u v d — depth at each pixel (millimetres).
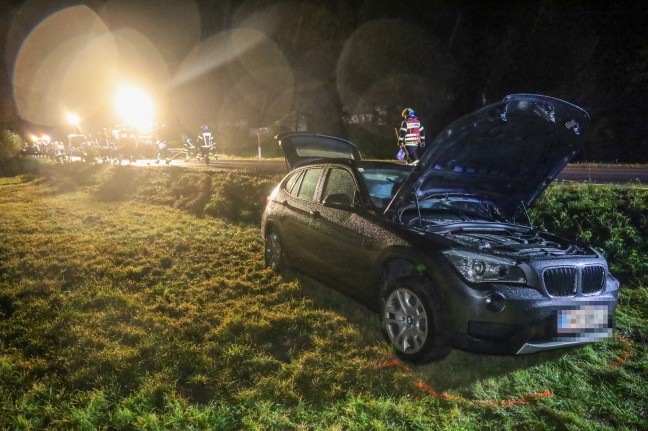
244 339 5336
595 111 27141
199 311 6129
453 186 5945
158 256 8445
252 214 11352
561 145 5797
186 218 11773
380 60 30875
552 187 9469
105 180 17609
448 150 5164
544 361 5082
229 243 9188
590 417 4246
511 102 4980
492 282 4570
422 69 30672
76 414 4004
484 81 30188
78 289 6758
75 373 4594
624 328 5746
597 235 7910
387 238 5277
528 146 5668
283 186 7449
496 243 5074
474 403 4312
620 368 4930
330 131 35750
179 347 5070
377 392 4434
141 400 4254
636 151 25859
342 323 5758
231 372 4727
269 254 7562
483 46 30016
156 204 14086
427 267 4770
